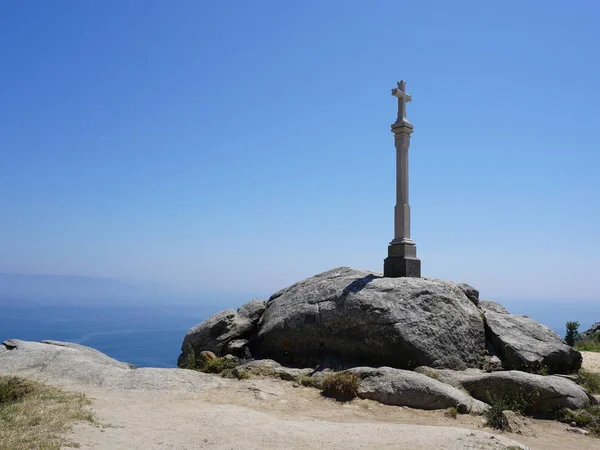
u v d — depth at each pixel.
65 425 8.92
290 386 14.73
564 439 10.89
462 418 11.94
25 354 16.05
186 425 9.98
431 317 16.55
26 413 9.55
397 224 19.78
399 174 19.98
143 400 12.38
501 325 17.62
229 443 8.88
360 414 12.21
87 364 15.26
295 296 19.59
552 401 12.53
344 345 16.72
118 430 9.21
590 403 12.85
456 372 14.87
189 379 14.59
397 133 20.16
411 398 12.73
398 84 20.53
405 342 15.76
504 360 16.41
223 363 17.55
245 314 20.50
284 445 8.95
